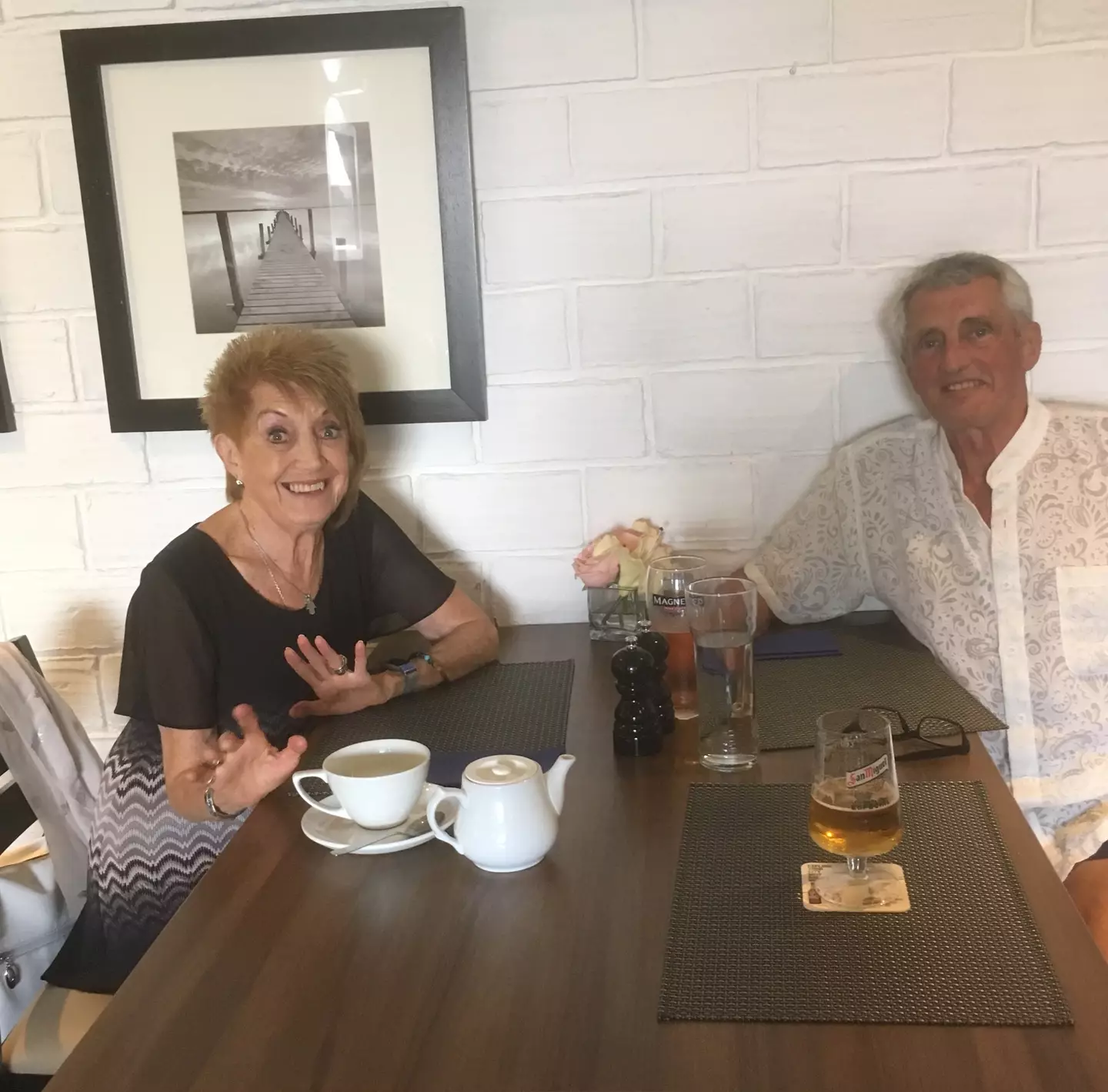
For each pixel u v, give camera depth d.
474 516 1.87
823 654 1.60
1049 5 1.62
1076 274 1.69
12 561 1.93
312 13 1.70
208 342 1.81
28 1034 1.35
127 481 1.89
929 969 0.86
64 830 1.55
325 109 1.72
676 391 1.79
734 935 0.92
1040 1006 0.81
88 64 1.72
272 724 1.54
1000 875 0.98
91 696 1.96
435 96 1.69
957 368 1.60
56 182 1.79
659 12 1.67
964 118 1.66
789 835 1.07
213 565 1.52
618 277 1.76
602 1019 0.82
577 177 1.73
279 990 0.88
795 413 1.78
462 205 1.72
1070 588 1.61
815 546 1.77
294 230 1.77
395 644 1.89
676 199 1.73
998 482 1.62
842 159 1.69
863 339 1.75
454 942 0.93
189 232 1.78
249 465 1.54
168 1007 0.87
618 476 1.83
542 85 1.70
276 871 1.07
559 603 1.89
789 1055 0.77
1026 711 1.63
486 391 1.81
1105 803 1.60
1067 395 1.73
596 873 1.03
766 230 1.72
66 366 1.86
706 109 1.69
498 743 1.33
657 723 1.28
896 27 1.64
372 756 1.18
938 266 1.62
